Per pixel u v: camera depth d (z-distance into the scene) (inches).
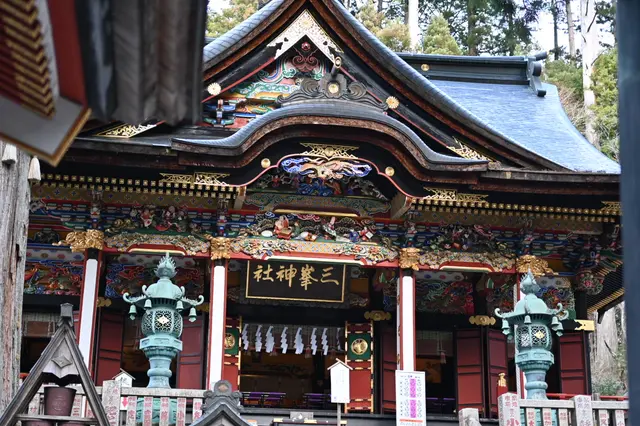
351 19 931.3
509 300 1009.5
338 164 885.8
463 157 941.8
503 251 969.5
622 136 218.2
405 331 919.7
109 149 858.1
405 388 772.6
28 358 1005.8
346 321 994.7
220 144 858.8
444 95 931.3
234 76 929.5
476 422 680.4
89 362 875.4
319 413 844.0
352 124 863.1
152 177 892.6
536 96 1218.0
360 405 967.0
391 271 985.5
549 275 1000.9
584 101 1843.0
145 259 969.5
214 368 884.0
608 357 1553.9
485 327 1007.0
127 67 234.4
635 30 218.1
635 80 217.3
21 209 526.6
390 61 929.5
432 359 1104.2
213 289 911.7
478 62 1252.5
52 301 957.8
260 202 943.7
